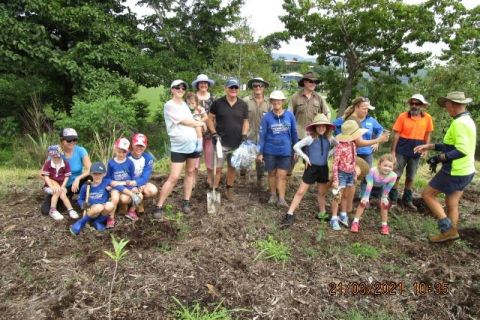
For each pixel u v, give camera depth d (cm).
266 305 366
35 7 1303
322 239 488
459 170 465
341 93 1981
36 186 655
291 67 2122
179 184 664
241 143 562
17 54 1325
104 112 1135
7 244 441
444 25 1677
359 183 695
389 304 385
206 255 429
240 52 1562
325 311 367
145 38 1588
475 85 1409
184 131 482
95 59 1426
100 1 1563
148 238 455
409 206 616
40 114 1419
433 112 1330
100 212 463
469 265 455
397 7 1661
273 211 559
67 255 424
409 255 470
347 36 1755
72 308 349
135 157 496
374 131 588
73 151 517
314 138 512
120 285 377
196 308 347
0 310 347
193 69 1567
